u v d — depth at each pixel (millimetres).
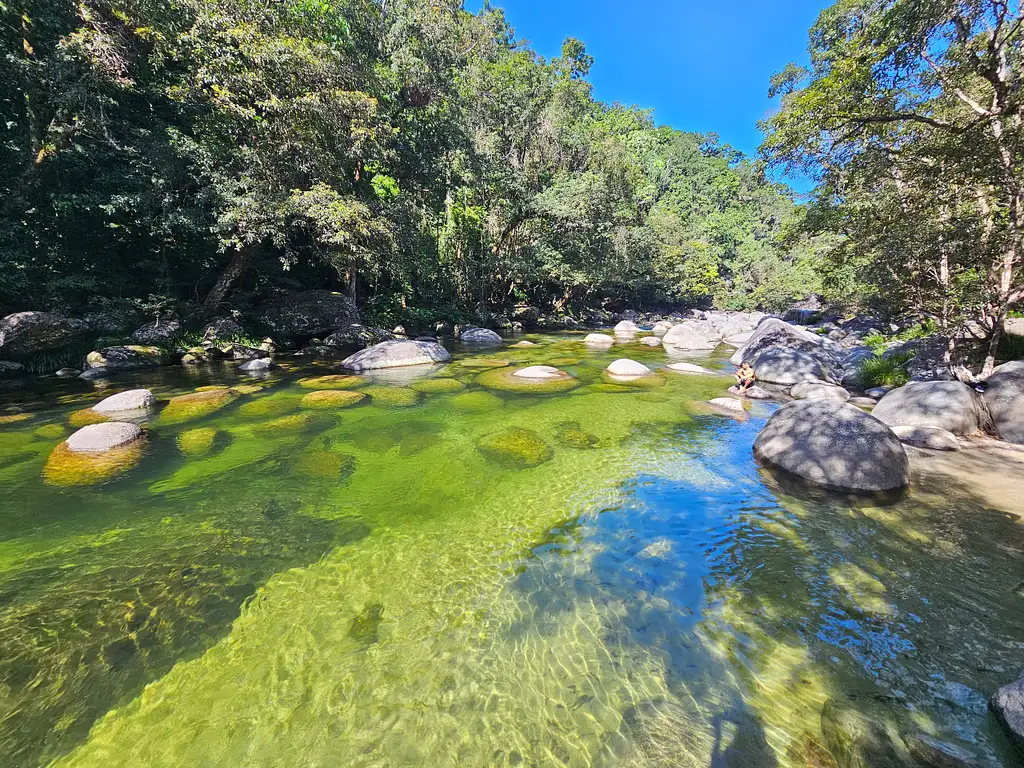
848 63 8477
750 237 59844
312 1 17188
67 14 12008
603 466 6348
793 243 12258
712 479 5895
